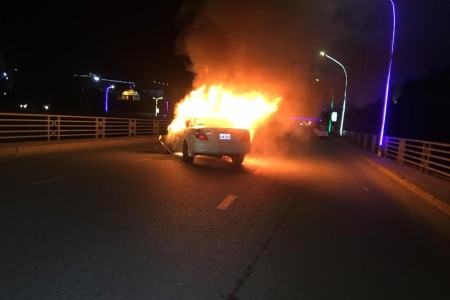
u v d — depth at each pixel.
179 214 6.91
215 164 13.94
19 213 6.50
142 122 30.77
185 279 4.27
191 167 12.77
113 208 7.06
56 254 4.81
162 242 5.41
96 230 5.78
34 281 4.07
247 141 13.55
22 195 7.78
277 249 5.39
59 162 12.87
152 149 18.72
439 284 4.51
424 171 15.14
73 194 8.02
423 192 10.23
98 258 4.74
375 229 6.77
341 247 5.63
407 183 11.84
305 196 9.30
